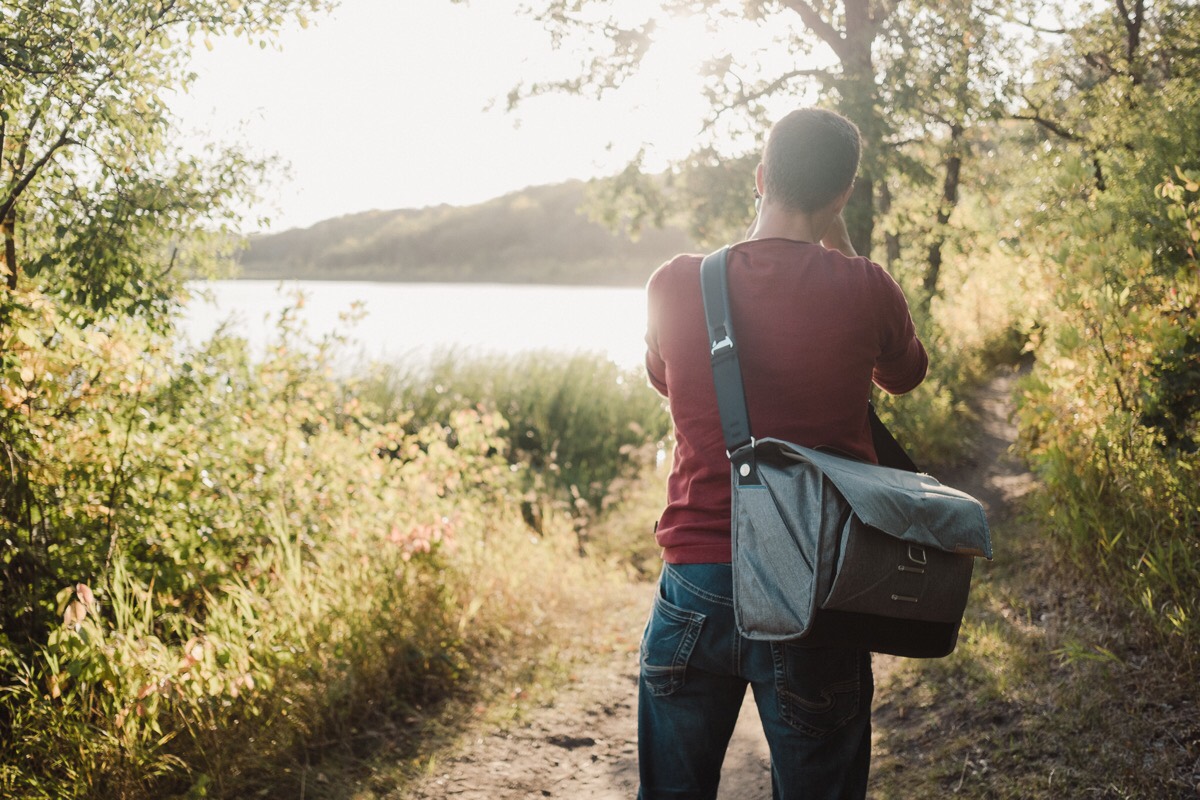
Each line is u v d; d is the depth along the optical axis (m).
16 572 3.11
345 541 4.26
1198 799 2.29
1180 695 2.70
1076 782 2.49
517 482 7.75
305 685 3.44
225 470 4.11
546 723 3.62
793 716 1.54
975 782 2.64
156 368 4.00
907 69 9.05
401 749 3.37
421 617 4.11
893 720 3.19
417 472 5.01
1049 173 5.60
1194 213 3.70
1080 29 12.38
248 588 3.88
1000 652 3.33
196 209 4.00
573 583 5.50
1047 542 4.14
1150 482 3.45
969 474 7.48
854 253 1.89
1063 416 4.08
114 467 3.54
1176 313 3.65
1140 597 3.13
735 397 1.56
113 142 3.70
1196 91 5.21
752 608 1.45
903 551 1.42
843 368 1.59
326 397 4.93
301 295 4.84
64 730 2.82
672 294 1.69
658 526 1.68
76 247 3.77
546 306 44.09
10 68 3.30
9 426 3.21
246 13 3.61
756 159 9.76
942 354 10.87
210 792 2.93
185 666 2.94
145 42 3.51
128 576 3.34
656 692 1.63
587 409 11.48
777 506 1.47
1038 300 4.46
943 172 14.73
